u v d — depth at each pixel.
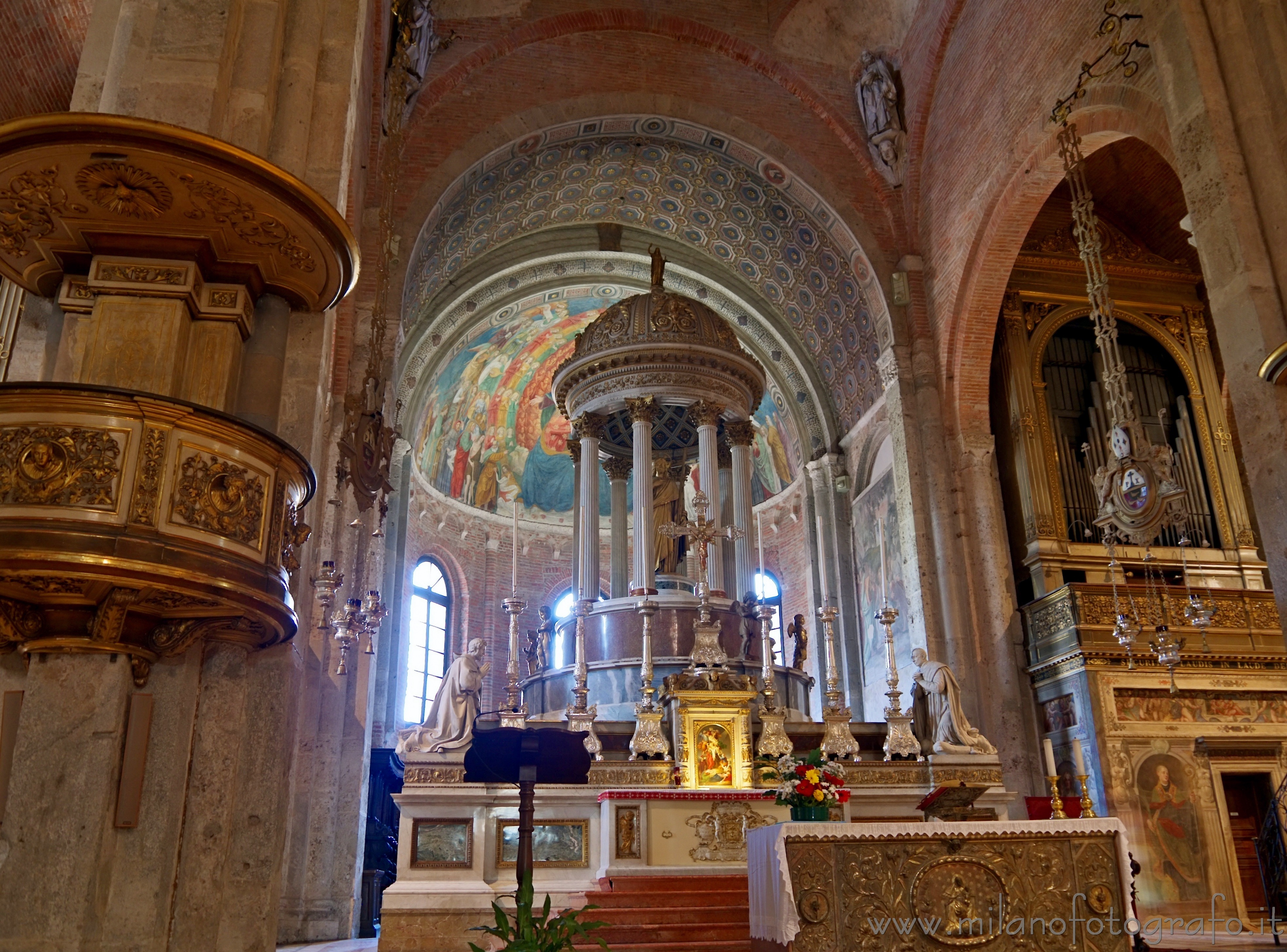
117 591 5.50
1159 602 16.83
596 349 18.56
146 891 5.85
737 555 18.55
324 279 7.32
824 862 8.50
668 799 11.73
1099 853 8.80
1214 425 19.12
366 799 15.81
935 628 17.77
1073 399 19.42
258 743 6.88
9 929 5.36
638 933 10.15
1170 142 13.34
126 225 6.55
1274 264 10.34
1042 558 17.75
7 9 11.55
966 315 18.28
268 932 6.59
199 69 7.41
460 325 21.88
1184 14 11.40
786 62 20.22
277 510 6.21
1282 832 15.09
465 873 11.05
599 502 20.52
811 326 22.53
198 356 6.94
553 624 18.70
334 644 14.70
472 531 25.80
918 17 19.52
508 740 7.30
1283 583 9.61
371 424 10.94
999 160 17.08
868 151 20.08
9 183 6.05
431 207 17.61
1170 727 16.16
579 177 21.03
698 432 18.52
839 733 13.52
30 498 5.24
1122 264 19.80
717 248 22.81
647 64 19.72
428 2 17.25
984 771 13.30
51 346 7.10
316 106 8.15
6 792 5.71
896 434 18.98
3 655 5.94
